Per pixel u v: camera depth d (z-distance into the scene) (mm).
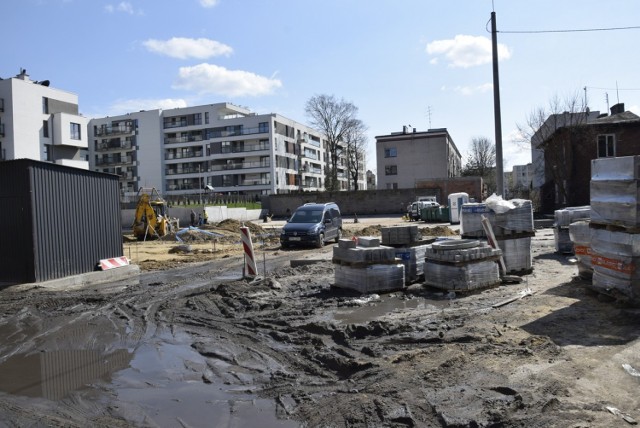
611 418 4117
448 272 9664
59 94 58125
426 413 4484
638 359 5391
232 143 81062
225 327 8188
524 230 11164
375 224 40625
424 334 6883
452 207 36656
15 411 5113
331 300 9641
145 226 31500
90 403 5281
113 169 86625
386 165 73938
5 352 7320
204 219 45031
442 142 71875
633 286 7270
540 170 47438
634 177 7172
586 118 33062
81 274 14234
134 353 7035
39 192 13242
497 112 17000
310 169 95688
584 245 9625
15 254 13180
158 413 4961
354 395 5008
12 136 52844
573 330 6551
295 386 5445
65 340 7871
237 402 5129
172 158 84000
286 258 18297
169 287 12492
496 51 17062
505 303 8406
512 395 4660
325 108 77000
